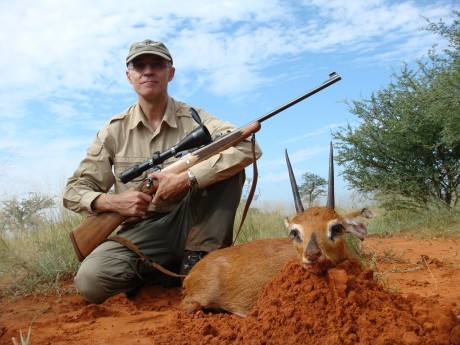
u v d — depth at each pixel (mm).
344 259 1096
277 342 942
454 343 872
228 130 1613
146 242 1604
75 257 1954
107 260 1521
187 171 1485
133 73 1629
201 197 1585
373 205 3574
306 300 981
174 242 1637
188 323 1177
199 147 1538
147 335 1142
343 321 938
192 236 1579
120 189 1658
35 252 2080
